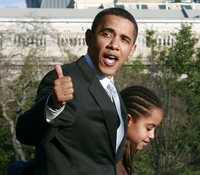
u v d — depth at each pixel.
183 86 42.56
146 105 7.06
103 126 5.84
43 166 5.79
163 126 37.09
